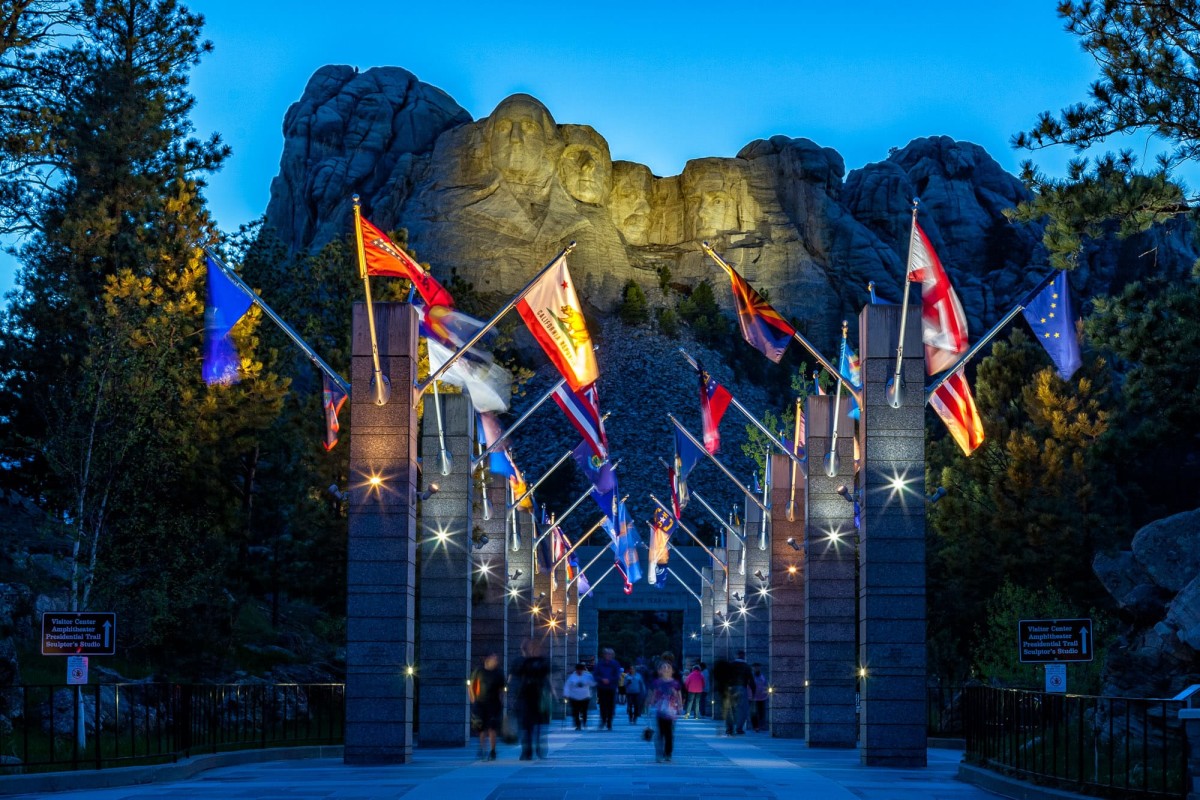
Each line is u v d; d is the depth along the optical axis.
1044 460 44.62
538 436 153.62
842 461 32.97
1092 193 22.14
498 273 175.12
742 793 19.02
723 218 197.00
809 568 32.62
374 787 20.03
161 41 46.66
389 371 26.66
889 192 196.00
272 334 54.44
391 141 191.25
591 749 31.34
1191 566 27.89
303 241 183.62
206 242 45.38
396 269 27.53
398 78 197.38
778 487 39.81
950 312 25.88
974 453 47.38
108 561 35.09
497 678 27.34
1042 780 18.42
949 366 26.33
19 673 27.56
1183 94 21.66
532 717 26.45
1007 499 45.12
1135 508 54.25
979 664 39.84
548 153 190.25
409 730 26.09
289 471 48.84
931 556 51.41
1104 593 43.66
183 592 35.69
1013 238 186.25
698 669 57.22
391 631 25.92
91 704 29.19
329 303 53.53
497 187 183.50
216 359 26.69
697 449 43.75
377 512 26.22
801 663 38.69
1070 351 25.48
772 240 192.88
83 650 21.53
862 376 26.89
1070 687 32.69
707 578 77.12
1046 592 43.16
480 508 40.34
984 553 46.06
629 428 154.88
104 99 44.69
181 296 42.41
